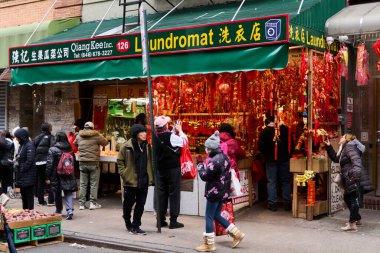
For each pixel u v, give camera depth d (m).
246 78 11.07
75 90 14.72
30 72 12.15
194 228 9.64
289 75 10.38
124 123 13.31
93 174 11.75
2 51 15.59
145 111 12.52
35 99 16.22
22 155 10.54
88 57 11.12
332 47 10.64
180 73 9.87
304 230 9.25
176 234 9.19
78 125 13.20
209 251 7.98
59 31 14.75
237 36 9.14
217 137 8.05
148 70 9.18
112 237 9.08
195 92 11.98
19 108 16.55
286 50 8.70
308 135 9.77
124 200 9.23
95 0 14.86
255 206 11.08
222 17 10.72
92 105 14.66
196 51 9.63
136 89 13.72
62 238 9.32
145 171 9.13
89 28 14.02
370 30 9.77
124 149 9.11
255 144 11.23
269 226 9.60
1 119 17.06
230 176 8.16
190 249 8.17
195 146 11.93
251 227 9.55
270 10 10.29
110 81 14.19
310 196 9.82
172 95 12.13
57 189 10.67
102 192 13.52
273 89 10.54
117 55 10.70
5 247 8.51
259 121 11.21
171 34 9.94
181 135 10.06
